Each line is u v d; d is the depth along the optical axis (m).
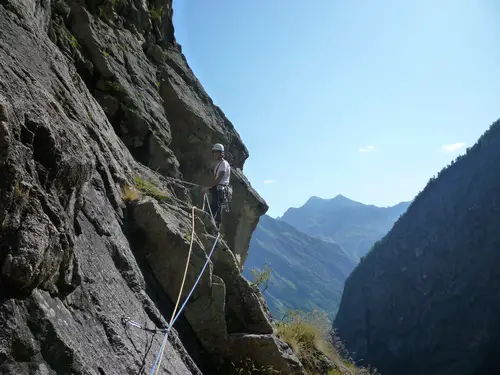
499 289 133.00
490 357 127.62
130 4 12.68
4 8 4.62
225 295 6.39
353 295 177.38
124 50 11.26
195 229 6.79
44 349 2.71
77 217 3.96
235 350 6.12
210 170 12.65
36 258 2.64
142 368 3.67
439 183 175.75
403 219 177.88
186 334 5.75
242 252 13.59
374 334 161.25
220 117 14.35
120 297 4.16
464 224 151.62
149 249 5.79
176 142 12.35
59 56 5.67
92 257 4.02
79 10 10.06
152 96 11.33
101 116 7.51
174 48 14.91
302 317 9.12
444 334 139.50
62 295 3.23
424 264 157.12
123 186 6.24
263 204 14.06
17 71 3.60
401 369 145.62
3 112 2.64
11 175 2.64
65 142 3.46
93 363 3.10
